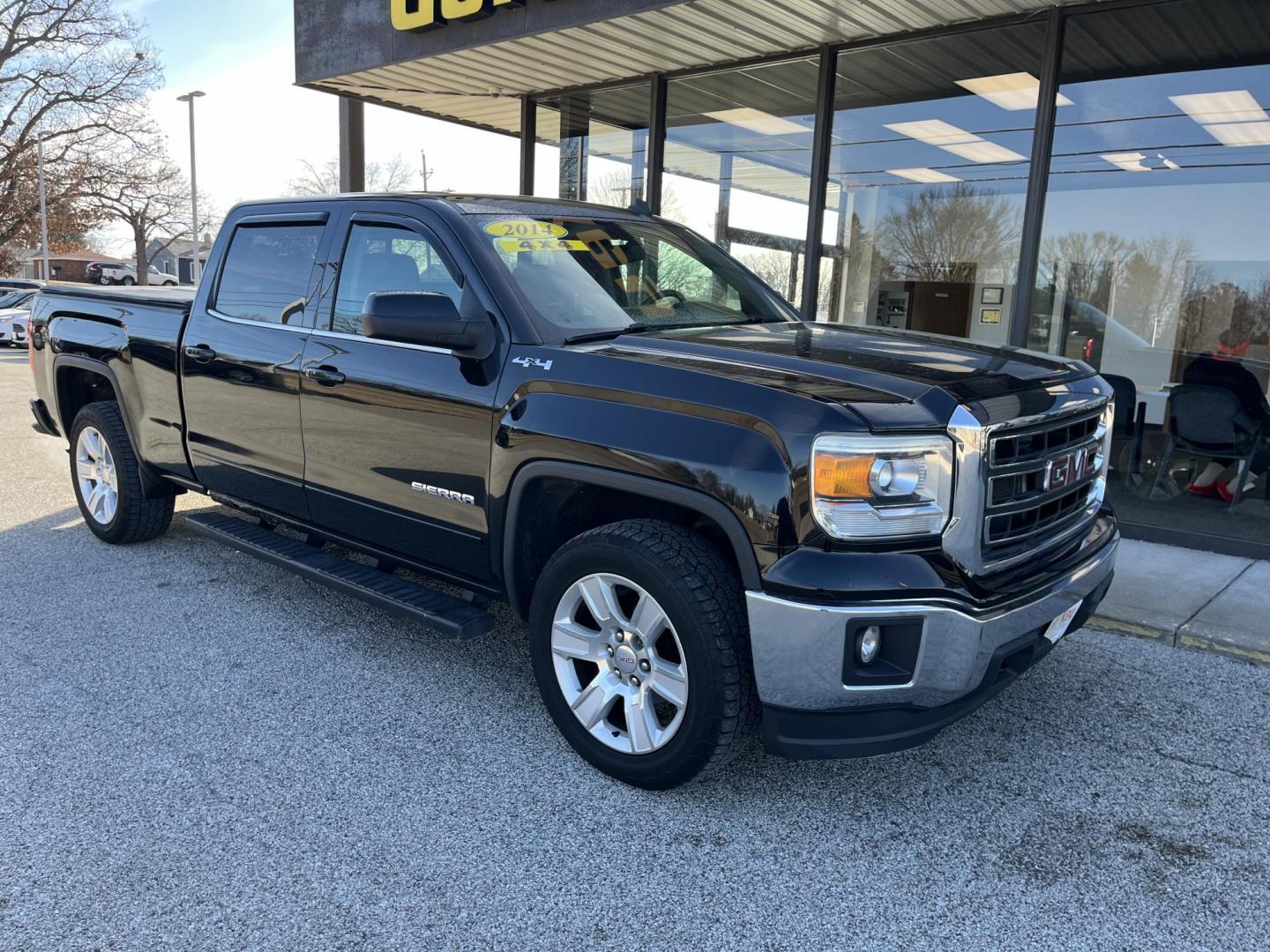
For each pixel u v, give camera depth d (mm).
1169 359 6328
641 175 8836
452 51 7680
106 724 3410
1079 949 2314
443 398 3396
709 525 2979
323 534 4152
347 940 2312
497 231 3582
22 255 63812
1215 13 5797
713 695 2729
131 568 5188
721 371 2834
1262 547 5500
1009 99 6688
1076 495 3230
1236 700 3758
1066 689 3836
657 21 6703
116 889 2486
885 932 2371
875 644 2572
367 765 3150
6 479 7477
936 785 3090
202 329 4547
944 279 7250
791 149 7727
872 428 2521
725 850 2715
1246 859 2701
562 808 2912
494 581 3436
